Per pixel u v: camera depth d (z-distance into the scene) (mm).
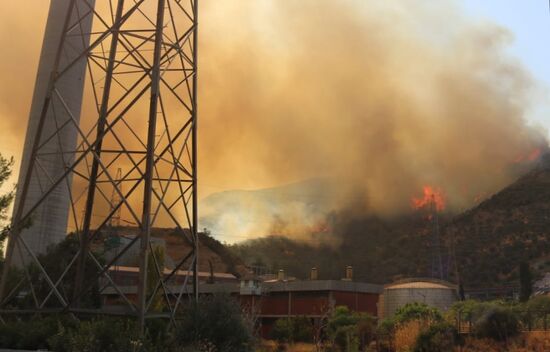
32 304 32219
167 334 17266
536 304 49438
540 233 154750
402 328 43469
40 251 47906
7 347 16078
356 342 42656
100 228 20312
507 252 151125
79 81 52219
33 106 51781
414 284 77750
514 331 38219
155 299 29969
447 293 75188
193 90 21766
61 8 53406
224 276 92000
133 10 20922
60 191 49594
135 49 21297
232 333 17188
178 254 126500
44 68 51906
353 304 63500
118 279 67812
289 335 52281
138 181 20031
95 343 14805
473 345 37406
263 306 64625
